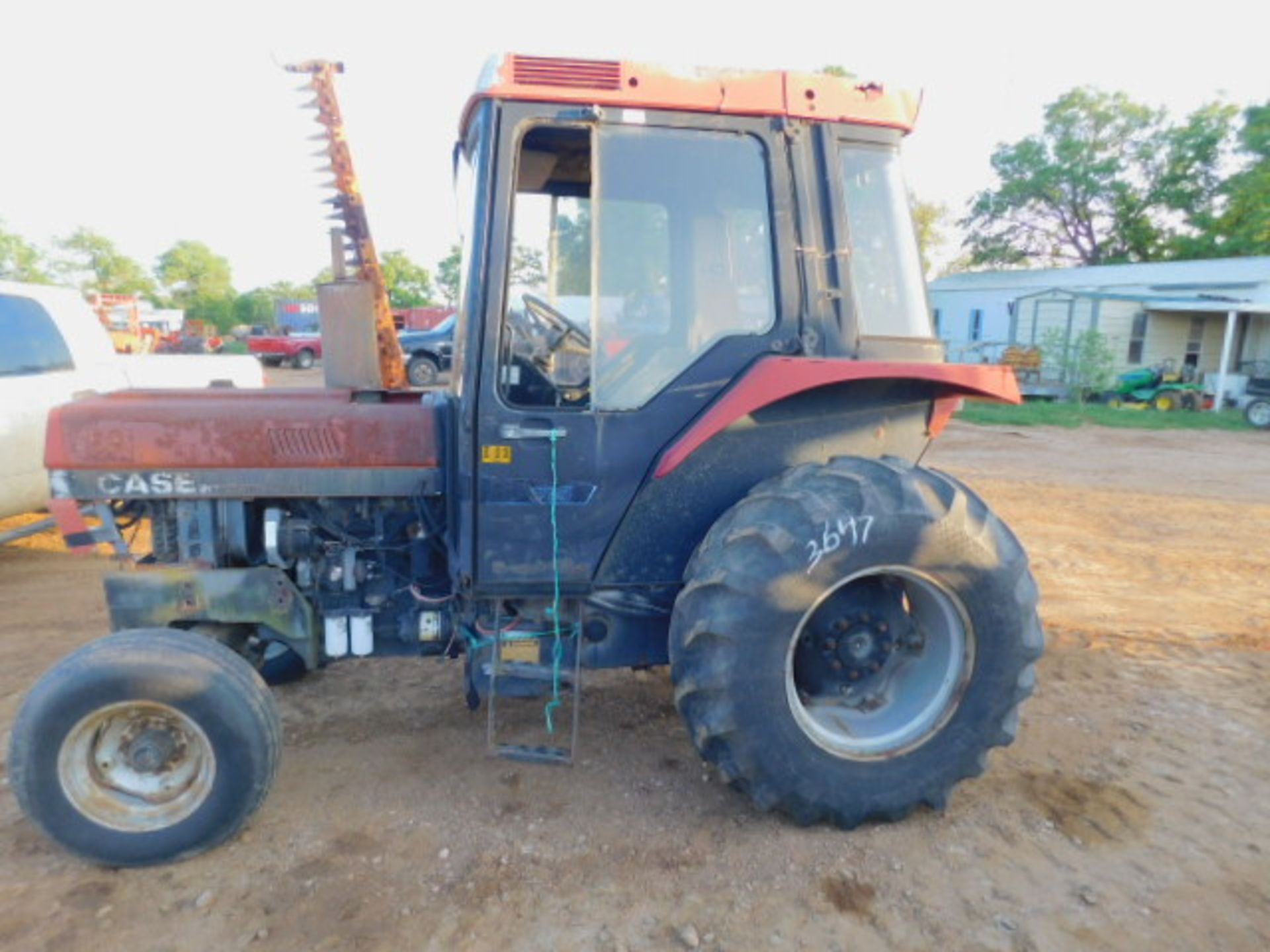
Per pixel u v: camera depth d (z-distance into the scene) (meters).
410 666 4.64
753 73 3.07
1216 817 3.27
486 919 2.68
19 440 5.90
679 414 3.12
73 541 3.35
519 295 3.11
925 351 3.31
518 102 2.95
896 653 3.29
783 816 3.22
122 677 2.81
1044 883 2.88
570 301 3.14
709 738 2.94
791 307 3.15
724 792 3.40
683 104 3.02
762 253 3.14
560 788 3.42
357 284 4.34
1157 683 4.50
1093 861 3.00
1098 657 4.83
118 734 2.96
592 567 3.19
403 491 3.40
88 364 6.57
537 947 2.57
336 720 4.02
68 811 2.86
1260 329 22.97
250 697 2.93
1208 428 17.36
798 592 2.88
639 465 3.14
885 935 2.63
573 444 3.09
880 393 3.32
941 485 3.08
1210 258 30.55
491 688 3.29
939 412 3.50
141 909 2.73
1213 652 4.94
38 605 5.72
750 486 3.28
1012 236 38.25
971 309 29.31
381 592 3.57
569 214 3.21
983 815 3.25
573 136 3.07
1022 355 22.83
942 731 3.10
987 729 3.12
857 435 3.38
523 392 3.10
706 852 3.01
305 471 3.35
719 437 3.22
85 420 3.31
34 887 2.84
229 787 2.90
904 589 3.27
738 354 3.13
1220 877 2.92
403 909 2.72
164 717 2.96
